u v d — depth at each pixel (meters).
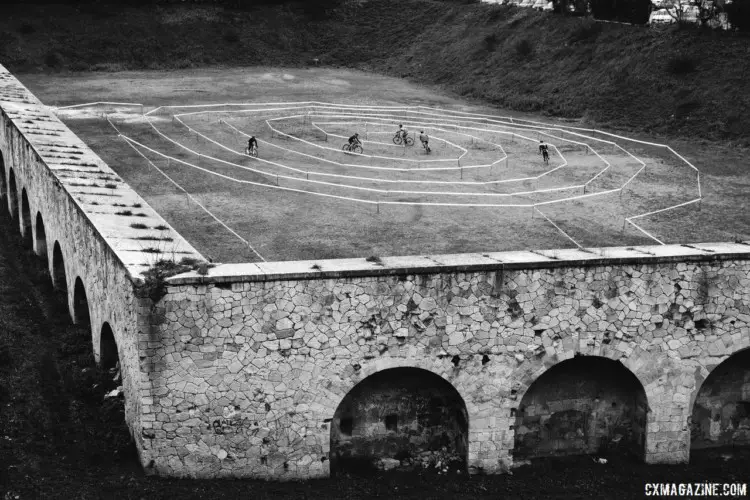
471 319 29.91
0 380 32.22
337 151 58.81
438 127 67.44
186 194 46.09
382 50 95.75
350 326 28.98
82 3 95.75
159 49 91.12
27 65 84.25
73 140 48.19
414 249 37.34
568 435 32.56
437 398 31.28
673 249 32.22
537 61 79.88
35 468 27.39
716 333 31.92
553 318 30.53
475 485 30.11
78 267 36.22
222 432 28.50
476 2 98.12
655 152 58.84
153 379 27.59
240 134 63.00
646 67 70.69
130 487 26.98
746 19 69.19
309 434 29.28
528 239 39.41
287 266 29.05
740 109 62.47
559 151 59.84
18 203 51.69
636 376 31.64
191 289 27.45
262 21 98.31
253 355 28.34
